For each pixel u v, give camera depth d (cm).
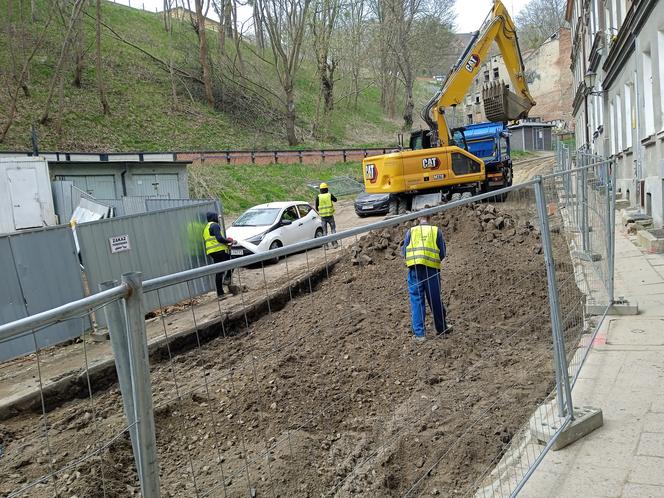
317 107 4291
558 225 690
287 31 4097
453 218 1175
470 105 6231
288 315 434
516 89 1894
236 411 466
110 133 3114
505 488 357
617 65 1655
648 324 641
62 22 3531
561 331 413
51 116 3016
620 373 514
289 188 2931
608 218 687
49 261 887
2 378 688
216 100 4006
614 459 372
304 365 545
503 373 568
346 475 418
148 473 192
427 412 489
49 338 693
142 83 3756
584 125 3145
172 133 3406
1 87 3070
